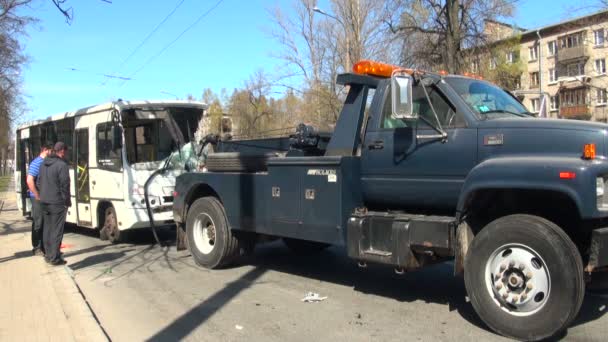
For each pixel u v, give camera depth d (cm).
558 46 5094
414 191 586
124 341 517
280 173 691
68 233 1320
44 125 1354
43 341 490
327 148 668
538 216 500
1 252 974
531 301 472
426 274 764
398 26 2820
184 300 657
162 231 1286
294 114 4550
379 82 642
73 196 1225
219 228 805
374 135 620
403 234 560
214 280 760
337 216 618
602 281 531
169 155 1083
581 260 455
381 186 614
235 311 604
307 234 656
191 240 860
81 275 810
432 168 565
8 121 3559
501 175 489
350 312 589
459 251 531
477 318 555
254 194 735
